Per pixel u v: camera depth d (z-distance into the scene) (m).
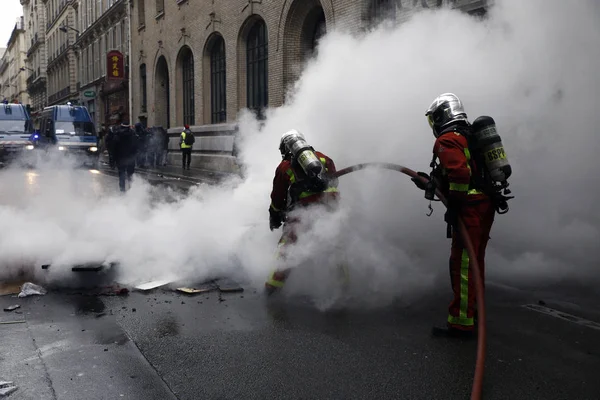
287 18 15.10
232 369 3.36
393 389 3.12
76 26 47.44
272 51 15.88
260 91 17.59
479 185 3.85
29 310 4.46
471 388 3.13
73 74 48.34
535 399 3.00
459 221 3.75
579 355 3.56
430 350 3.65
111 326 4.09
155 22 25.94
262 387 3.14
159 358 3.52
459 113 3.93
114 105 35.53
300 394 3.06
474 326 4.02
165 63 26.14
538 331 3.98
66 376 3.25
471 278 3.85
